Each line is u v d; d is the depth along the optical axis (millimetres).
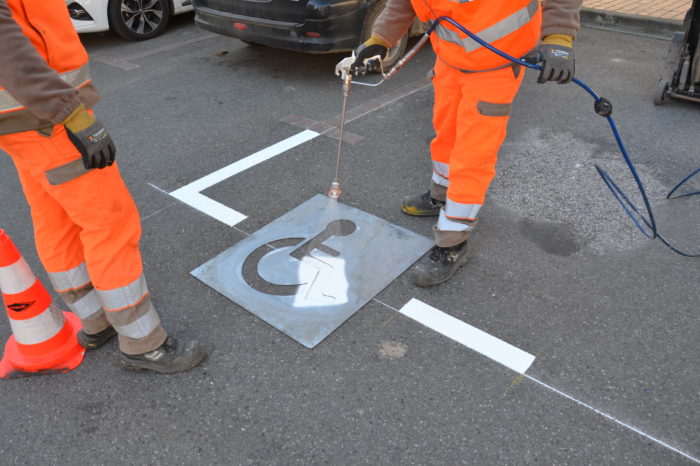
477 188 2492
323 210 3311
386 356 2338
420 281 2676
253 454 1967
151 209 3381
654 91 4785
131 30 6488
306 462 1936
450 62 2312
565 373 2240
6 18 1394
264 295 2662
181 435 2043
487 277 2768
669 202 3320
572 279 2738
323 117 4559
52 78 1498
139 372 2303
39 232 2088
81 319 2305
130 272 2045
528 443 1975
